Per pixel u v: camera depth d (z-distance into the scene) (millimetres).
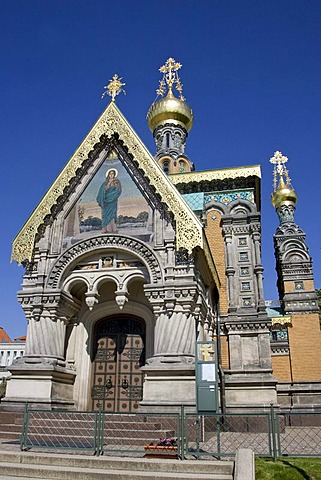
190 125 37094
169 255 17031
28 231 18781
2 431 14469
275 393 19406
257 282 21891
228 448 13047
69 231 18953
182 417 10664
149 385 15344
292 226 39000
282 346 27703
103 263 18047
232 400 19531
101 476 9547
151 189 18469
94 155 19922
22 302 17828
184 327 16141
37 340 17188
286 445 14133
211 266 19500
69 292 18172
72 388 17891
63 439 13172
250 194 24266
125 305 18906
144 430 13266
